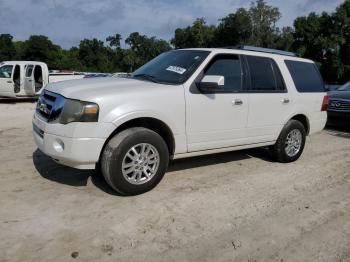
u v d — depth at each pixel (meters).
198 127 4.76
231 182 5.03
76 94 4.02
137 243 3.35
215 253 3.27
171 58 5.27
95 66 99.94
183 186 4.77
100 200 4.19
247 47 5.59
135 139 4.15
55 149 4.04
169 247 3.32
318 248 3.44
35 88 15.96
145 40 95.06
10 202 4.05
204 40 71.69
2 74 15.43
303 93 6.19
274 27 62.44
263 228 3.75
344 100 9.36
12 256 3.06
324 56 57.50
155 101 4.30
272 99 5.62
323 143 8.05
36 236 3.38
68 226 3.58
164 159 4.46
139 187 4.30
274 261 3.20
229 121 5.09
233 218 3.94
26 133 7.91
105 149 4.11
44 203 4.06
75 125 3.90
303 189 4.92
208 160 6.06
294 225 3.85
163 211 3.99
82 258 3.08
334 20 54.72
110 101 4.01
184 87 4.60
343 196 4.74
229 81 5.12
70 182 4.71
